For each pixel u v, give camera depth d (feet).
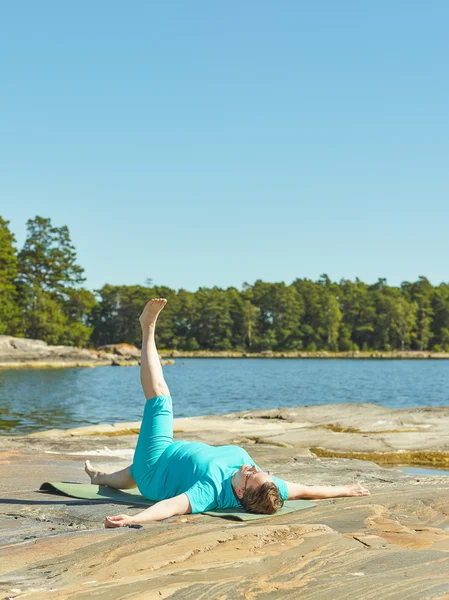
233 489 17.67
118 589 11.42
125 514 17.38
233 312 447.83
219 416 54.80
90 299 321.93
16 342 232.32
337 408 55.11
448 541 14.73
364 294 469.57
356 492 20.25
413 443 39.06
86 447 35.12
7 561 13.20
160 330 437.99
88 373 196.03
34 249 303.48
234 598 11.00
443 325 467.52
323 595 11.13
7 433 59.77
